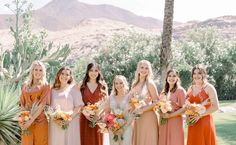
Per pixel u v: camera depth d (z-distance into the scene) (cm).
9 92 995
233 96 3484
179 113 793
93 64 849
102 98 835
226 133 1380
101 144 866
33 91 770
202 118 779
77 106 797
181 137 807
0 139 972
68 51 1352
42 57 1348
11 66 1185
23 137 768
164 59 1711
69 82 808
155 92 815
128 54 3422
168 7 1706
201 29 4016
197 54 3466
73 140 793
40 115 768
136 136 827
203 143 776
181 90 811
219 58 3522
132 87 831
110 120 782
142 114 816
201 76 788
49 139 781
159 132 817
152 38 3594
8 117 969
